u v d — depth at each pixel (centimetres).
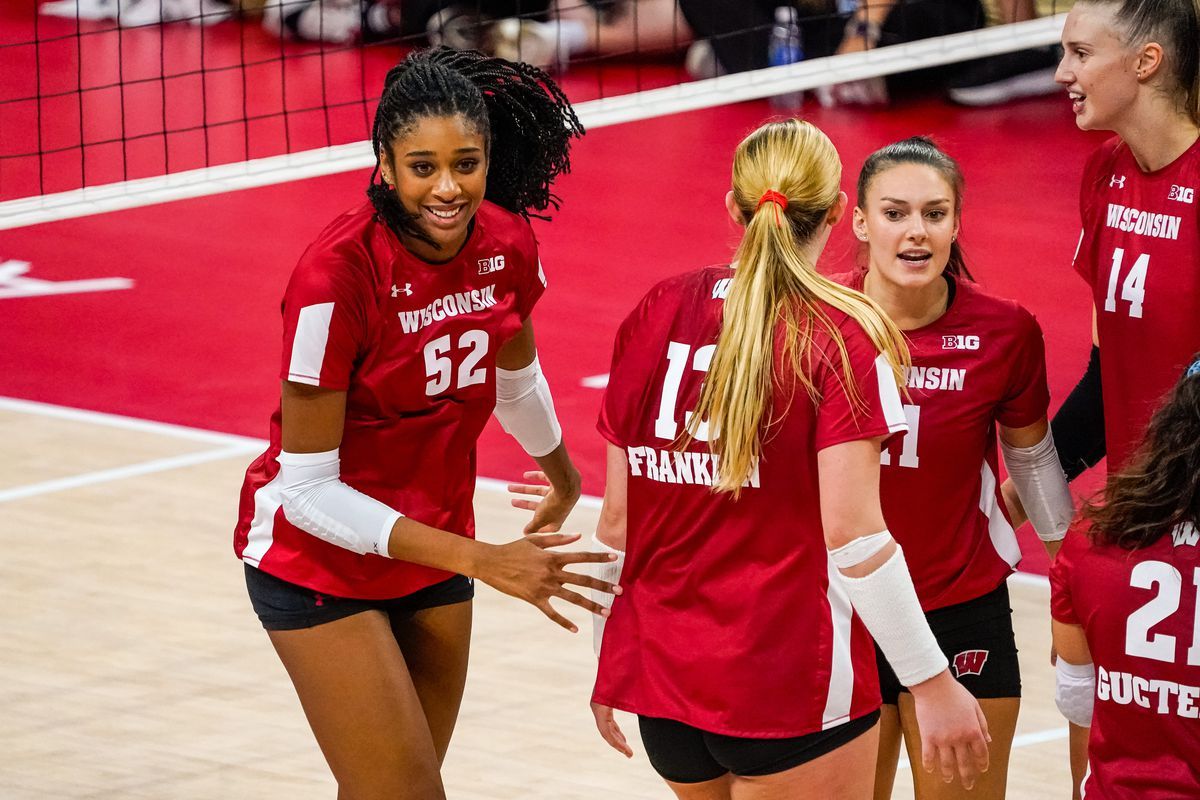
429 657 924
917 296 902
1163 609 690
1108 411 988
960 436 895
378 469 859
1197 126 927
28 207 1578
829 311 738
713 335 765
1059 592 754
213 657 1317
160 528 1568
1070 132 3212
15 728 1189
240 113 3450
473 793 1109
